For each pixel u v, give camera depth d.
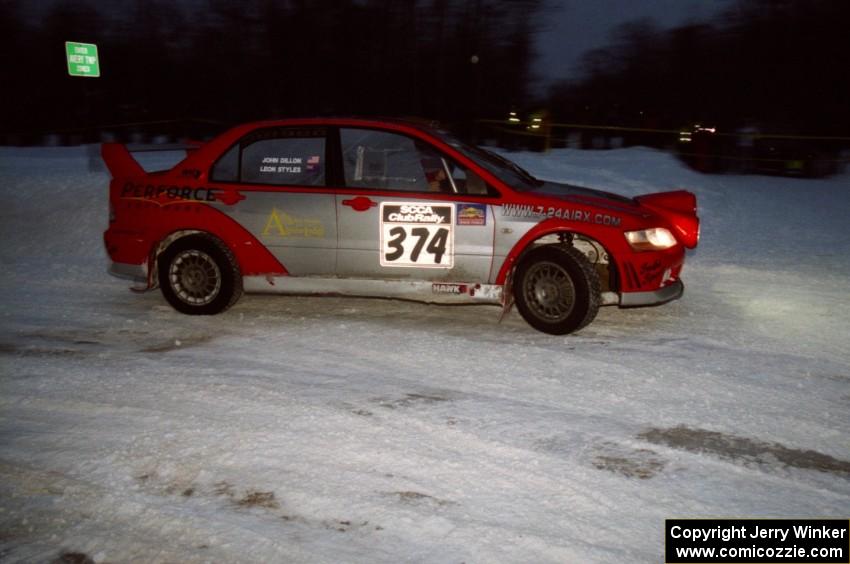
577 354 5.57
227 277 6.49
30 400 4.75
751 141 17.80
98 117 26.41
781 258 9.03
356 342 5.89
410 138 6.25
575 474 3.80
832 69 22.23
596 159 17.56
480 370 5.25
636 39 24.34
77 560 3.16
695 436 4.23
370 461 3.91
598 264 6.42
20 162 17.14
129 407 4.62
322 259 6.33
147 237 6.61
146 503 3.55
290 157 6.42
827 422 4.41
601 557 3.14
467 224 6.06
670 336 6.01
